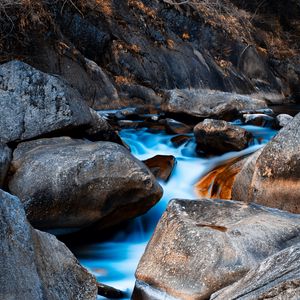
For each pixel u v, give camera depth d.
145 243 6.30
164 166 7.78
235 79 16.45
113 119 11.04
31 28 11.38
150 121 11.17
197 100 11.99
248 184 6.25
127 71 13.42
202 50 16.31
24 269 3.02
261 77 17.80
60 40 11.89
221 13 18.69
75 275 3.51
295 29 21.91
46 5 12.08
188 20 16.58
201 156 8.81
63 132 7.03
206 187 7.49
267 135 10.09
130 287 5.09
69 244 6.07
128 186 5.94
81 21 12.90
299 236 4.45
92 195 5.79
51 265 3.35
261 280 3.25
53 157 5.88
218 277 4.05
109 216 6.07
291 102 18.17
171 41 15.12
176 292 4.12
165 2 16.19
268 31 20.98
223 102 12.14
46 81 6.99
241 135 8.62
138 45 14.09
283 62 19.41
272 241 4.34
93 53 13.12
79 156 5.88
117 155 5.96
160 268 4.34
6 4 10.89
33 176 5.75
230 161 8.23
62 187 5.68
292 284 2.83
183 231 4.43
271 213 4.91
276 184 5.88
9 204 3.21
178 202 4.88
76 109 7.16
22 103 6.78
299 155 5.75
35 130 6.74
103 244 6.17
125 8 14.66
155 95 13.31
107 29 13.54
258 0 21.45
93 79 11.98
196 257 4.20
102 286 4.73
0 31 10.95
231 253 4.18
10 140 6.54
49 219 5.73
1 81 6.82
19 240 3.11
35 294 2.97
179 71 14.59
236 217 4.77
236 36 17.80
